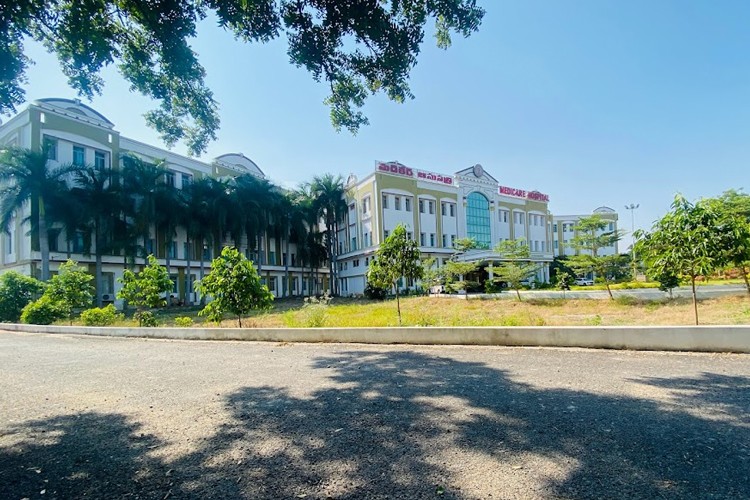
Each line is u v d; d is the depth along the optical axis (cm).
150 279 1466
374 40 557
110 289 3209
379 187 4075
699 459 288
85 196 2784
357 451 323
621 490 251
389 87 654
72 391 556
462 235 4588
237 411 437
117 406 475
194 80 616
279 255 4825
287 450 330
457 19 545
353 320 1266
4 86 488
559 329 745
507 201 5122
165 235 3419
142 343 1089
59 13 486
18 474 306
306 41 559
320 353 805
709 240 699
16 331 1566
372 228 4125
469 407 419
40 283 2027
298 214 4472
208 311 1184
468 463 294
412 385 518
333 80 643
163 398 502
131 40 558
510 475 274
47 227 2625
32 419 438
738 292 1438
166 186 3312
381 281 1152
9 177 2467
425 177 4419
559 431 346
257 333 1034
